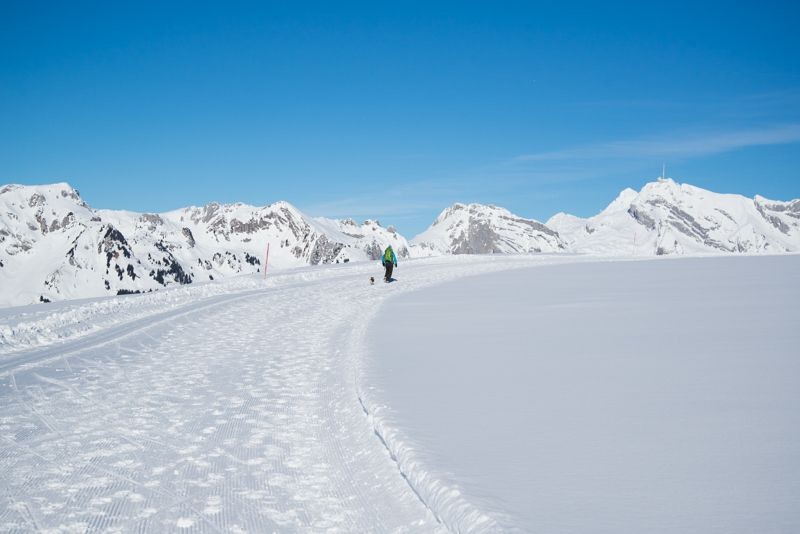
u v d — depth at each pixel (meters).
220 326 16.98
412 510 5.13
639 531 4.11
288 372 11.02
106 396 9.32
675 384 8.28
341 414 8.15
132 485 5.88
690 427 6.38
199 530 4.95
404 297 23.23
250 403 8.88
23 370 11.23
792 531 4.04
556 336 12.81
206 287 27.02
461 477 5.20
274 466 6.38
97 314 18.98
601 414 6.97
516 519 4.36
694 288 22.67
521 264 42.06
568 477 5.13
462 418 7.00
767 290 21.20
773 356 9.98
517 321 15.39
